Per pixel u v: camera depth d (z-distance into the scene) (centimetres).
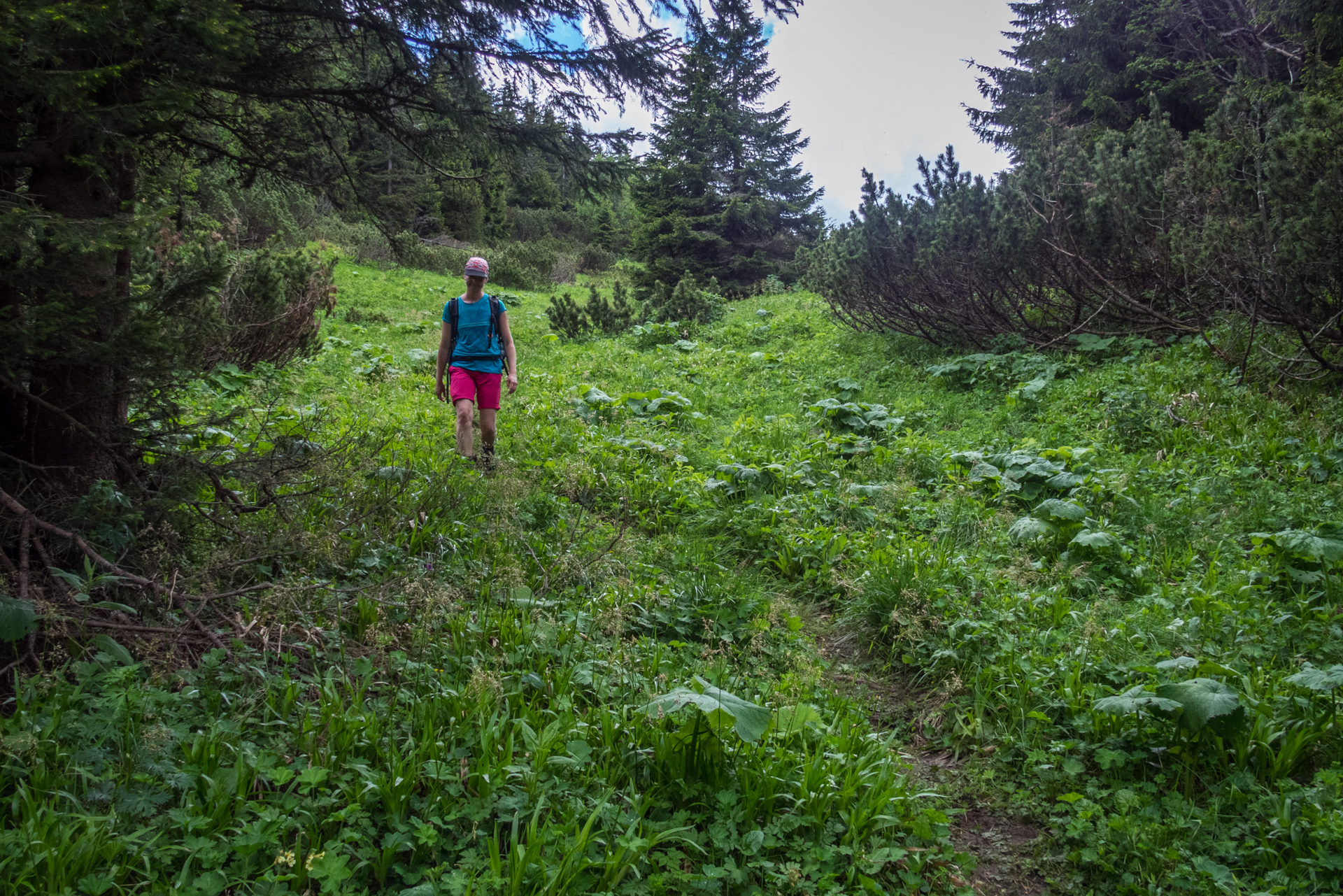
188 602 314
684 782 262
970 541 525
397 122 518
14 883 180
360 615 345
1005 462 625
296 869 203
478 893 199
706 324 1584
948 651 370
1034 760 305
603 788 252
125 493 335
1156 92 1506
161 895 191
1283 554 443
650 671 333
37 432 317
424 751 251
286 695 272
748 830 247
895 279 1109
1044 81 1781
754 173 2645
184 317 312
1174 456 621
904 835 257
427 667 305
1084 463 612
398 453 566
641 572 446
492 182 581
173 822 215
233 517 376
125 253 347
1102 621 402
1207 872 238
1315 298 647
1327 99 614
